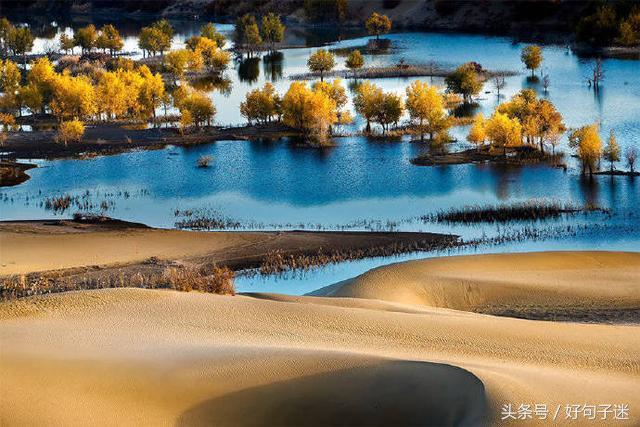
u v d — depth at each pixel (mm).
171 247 66312
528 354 34688
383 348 35375
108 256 63406
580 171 91312
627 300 48656
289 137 114750
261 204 83250
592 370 32750
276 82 159250
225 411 29078
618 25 179625
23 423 26875
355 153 104250
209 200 85188
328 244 66750
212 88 155750
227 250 65438
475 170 93688
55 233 70812
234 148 109062
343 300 46031
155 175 95875
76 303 41062
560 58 169000
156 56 194000
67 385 29719
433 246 65688
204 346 34562
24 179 94625
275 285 57094
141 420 28141
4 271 58906
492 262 56125
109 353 33250
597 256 57812
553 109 103125
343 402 29453
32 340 34750
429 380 30141
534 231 69750
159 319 39062
